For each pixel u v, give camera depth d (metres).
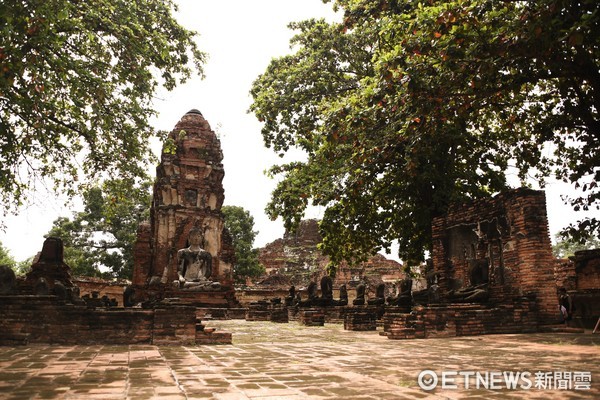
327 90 24.31
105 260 48.22
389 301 23.52
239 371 7.66
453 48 9.43
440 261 21.00
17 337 11.44
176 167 41.19
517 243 16.67
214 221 41.19
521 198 16.66
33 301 11.79
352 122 11.39
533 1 8.38
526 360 8.73
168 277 38.12
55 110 12.82
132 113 14.45
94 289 38.25
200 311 31.59
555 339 12.73
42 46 11.05
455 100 10.94
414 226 25.58
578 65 10.06
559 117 14.41
